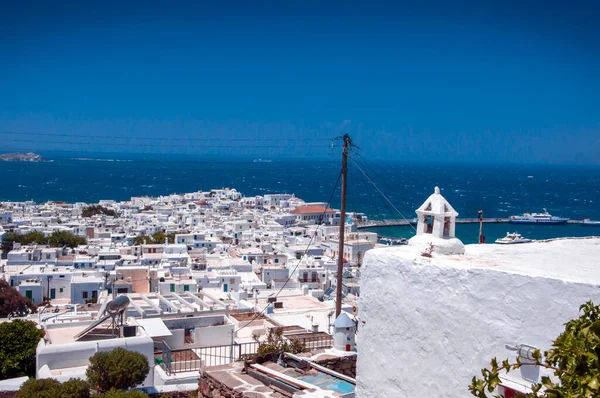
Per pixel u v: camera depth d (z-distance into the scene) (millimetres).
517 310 8289
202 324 32219
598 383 5762
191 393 22453
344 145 28109
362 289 10703
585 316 6711
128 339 25016
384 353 10195
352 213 182250
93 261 95438
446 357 9164
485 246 11484
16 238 120125
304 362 14727
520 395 7715
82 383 20797
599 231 175000
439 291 9297
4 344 28719
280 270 86000
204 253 108062
